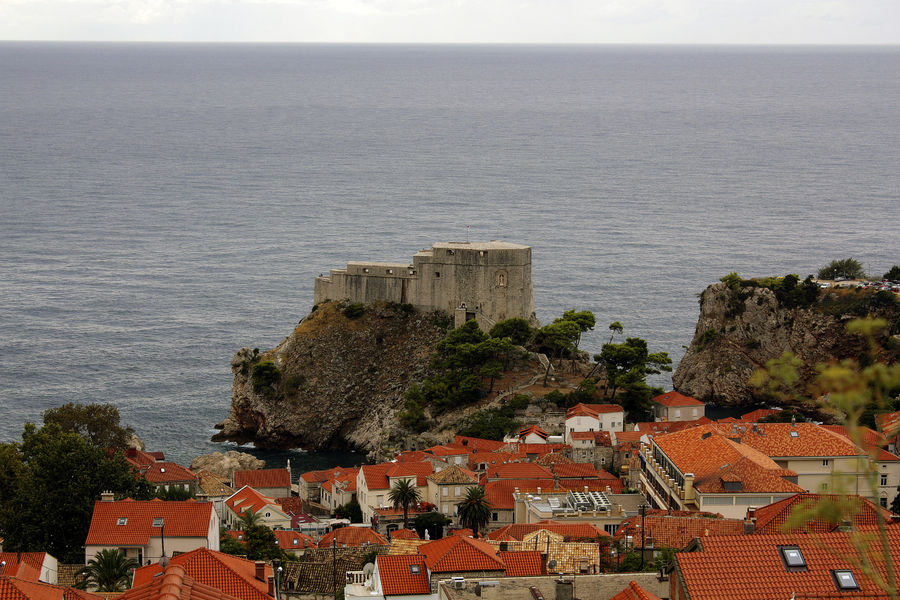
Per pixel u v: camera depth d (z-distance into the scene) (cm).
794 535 10212
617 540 15638
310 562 17538
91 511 19525
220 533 19725
